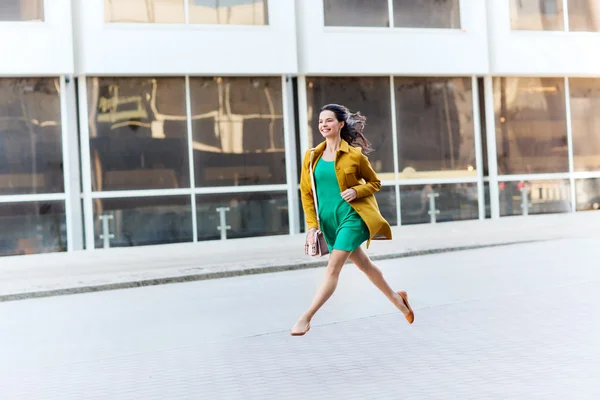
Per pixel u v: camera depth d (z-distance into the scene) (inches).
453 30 917.8
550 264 548.1
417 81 913.5
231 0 836.6
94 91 805.2
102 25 798.5
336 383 265.7
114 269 624.1
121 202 809.5
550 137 973.8
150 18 813.9
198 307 455.2
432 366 281.1
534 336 318.3
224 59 829.8
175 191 823.7
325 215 309.3
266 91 855.1
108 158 808.3
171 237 823.1
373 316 385.1
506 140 953.5
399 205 900.6
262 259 644.7
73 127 799.1
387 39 887.1
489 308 387.2
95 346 360.2
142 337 374.3
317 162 311.0
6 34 773.9
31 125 789.2
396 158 900.0
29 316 459.8
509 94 957.2
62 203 795.4
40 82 791.1
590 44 979.9
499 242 689.0
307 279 553.3
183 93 829.2
